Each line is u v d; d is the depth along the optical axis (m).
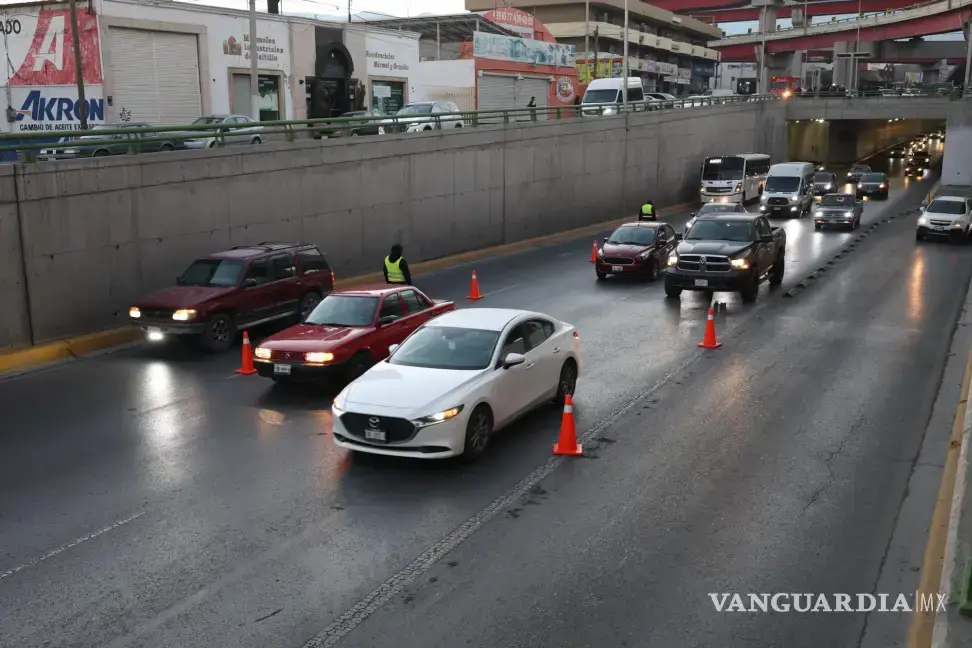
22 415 12.36
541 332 11.75
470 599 6.88
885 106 62.06
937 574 7.11
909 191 57.19
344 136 27.12
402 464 10.08
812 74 97.56
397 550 7.79
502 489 9.23
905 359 14.86
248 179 21.11
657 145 44.88
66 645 6.30
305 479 9.64
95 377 14.60
